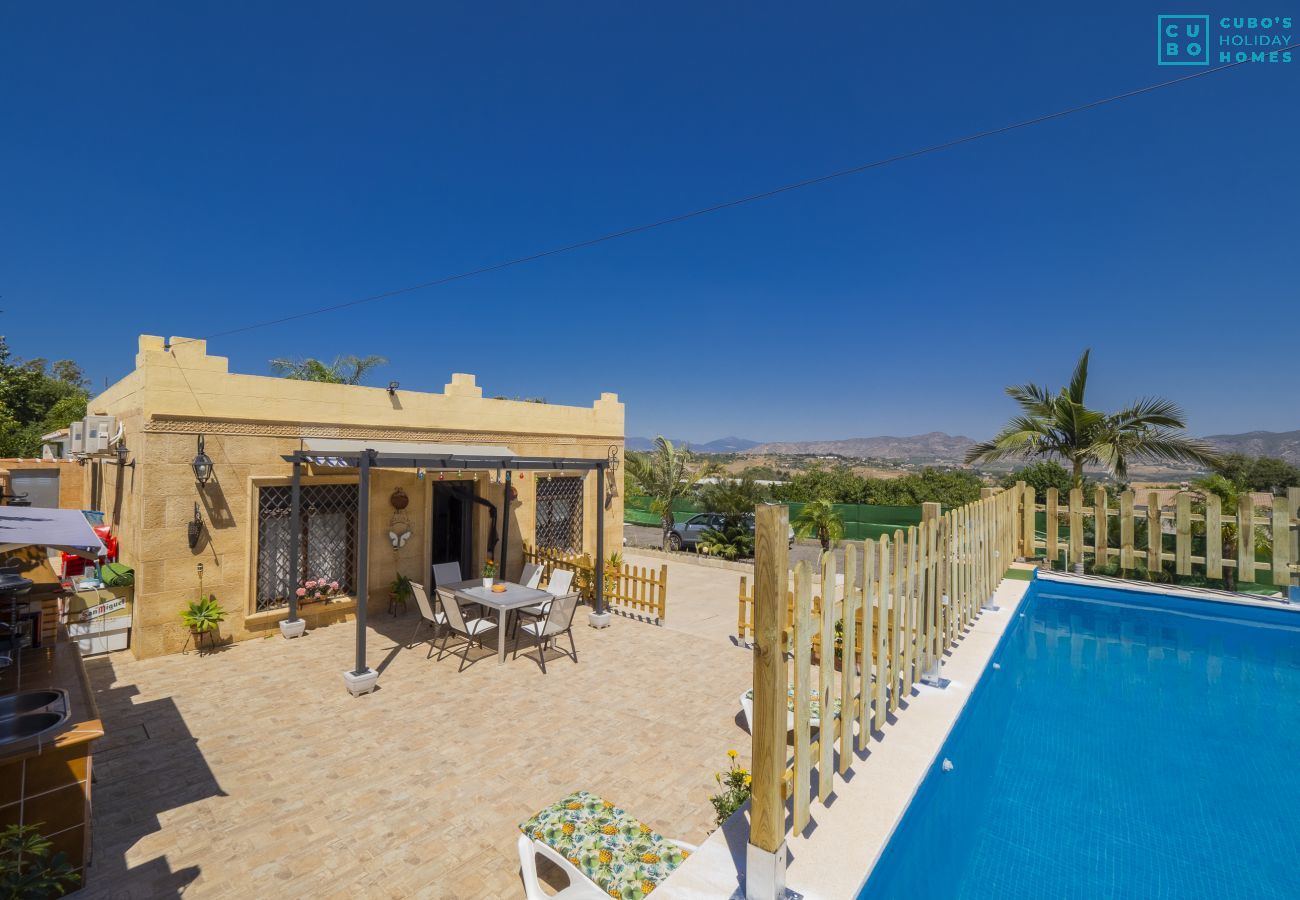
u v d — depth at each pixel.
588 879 3.68
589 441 13.92
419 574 11.41
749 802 4.12
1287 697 7.18
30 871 3.68
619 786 5.55
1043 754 5.87
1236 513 11.33
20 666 5.41
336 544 10.46
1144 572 11.72
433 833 4.84
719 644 9.79
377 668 8.33
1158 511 11.34
